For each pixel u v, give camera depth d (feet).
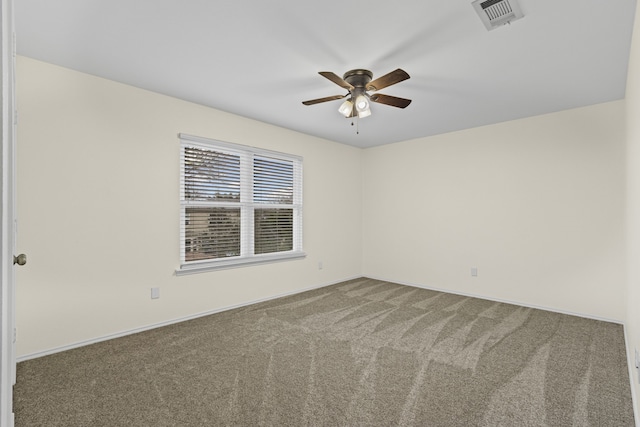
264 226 13.64
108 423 5.61
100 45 7.41
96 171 9.04
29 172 7.98
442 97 10.44
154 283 10.23
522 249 12.72
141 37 7.08
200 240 11.59
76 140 8.70
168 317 10.55
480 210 13.83
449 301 13.29
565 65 8.23
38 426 5.52
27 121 7.95
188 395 6.47
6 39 2.89
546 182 12.16
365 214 18.03
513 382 7.00
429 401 6.32
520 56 7.79
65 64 8.33
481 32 6.81
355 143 17.03
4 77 2.54
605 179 10.96
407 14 6.24
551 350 8.61
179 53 7.77
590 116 11.23
